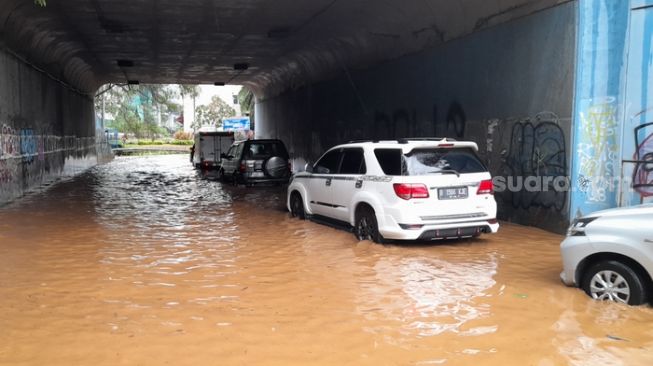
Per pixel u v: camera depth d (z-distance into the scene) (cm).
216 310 584
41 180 2036
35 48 1848
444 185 841
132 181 2280
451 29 1317
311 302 609
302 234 1018
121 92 6644
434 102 1417
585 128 944
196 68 2911
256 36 2017
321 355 466
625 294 573
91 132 3525
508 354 466
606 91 928
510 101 1114
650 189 890
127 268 768
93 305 601
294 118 2884
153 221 1193
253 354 468
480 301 606
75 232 1055
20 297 630
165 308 591
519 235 977
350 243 927
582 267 609
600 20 926
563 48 966
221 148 2980
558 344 486
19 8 1466
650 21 876
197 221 1188
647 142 889
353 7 1559
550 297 612
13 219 1221
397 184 839
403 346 484
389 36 1634
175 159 4591
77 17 1675
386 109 1720
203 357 462
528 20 1052
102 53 2414
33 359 457
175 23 1780
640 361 450
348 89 2067
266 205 1464
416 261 793
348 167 984
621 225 569
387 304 600
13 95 1630
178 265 786
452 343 491
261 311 580
